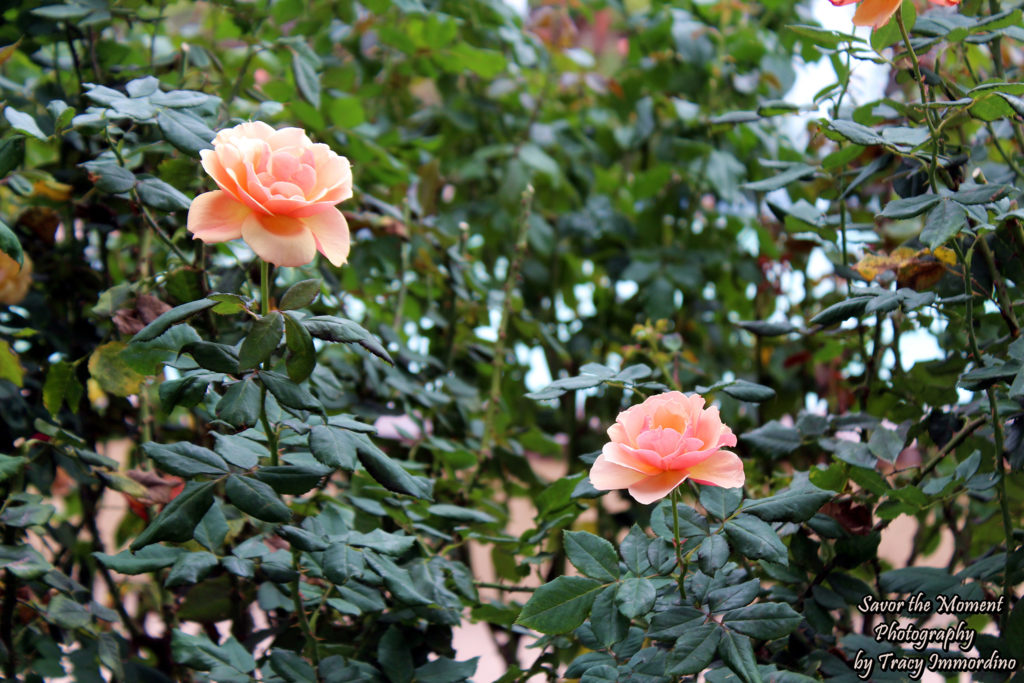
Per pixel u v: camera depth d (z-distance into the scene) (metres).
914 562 1.83
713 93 2.16
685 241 2.22
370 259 1.89
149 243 1.71
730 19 2.20
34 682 1.49
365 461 1.38
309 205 1.32
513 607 1.61
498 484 2.06
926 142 1.45
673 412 1.36
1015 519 1.71
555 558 1.92
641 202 2.41
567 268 2.31
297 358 1.36
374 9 1.85
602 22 2.37
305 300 1.37
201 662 1.44
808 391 2.07
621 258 2.17
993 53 1.56
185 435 1.80
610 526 2.02
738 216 2.12
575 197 2.24
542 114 2.29
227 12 1.74
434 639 1.56
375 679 1.48
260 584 1.58
